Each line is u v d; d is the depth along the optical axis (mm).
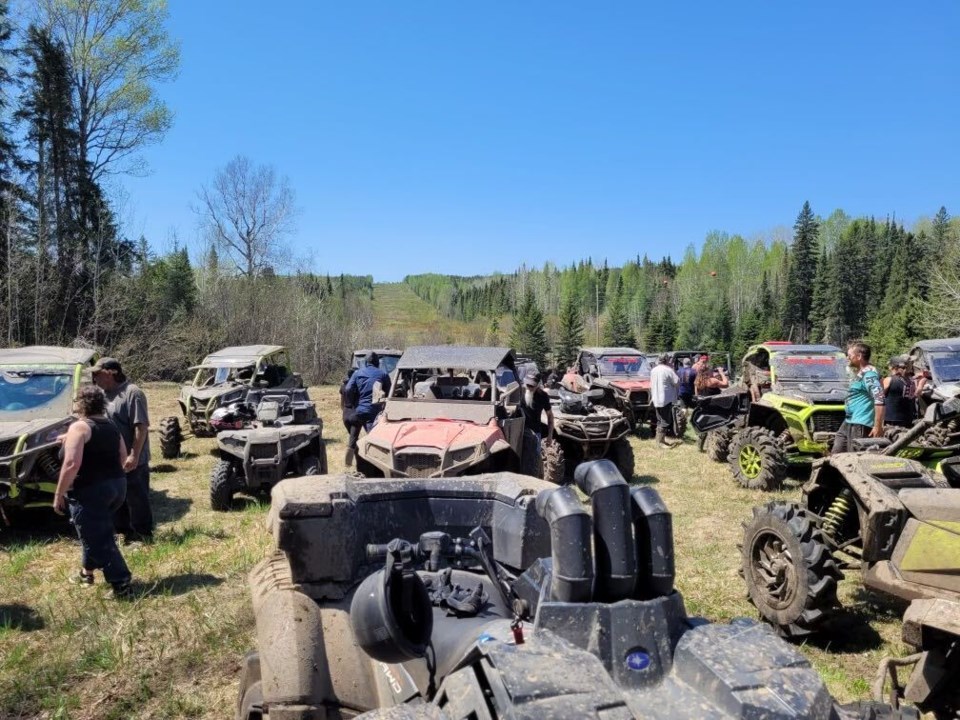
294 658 3213
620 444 11195
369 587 2516
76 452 5723
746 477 10758
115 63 32625
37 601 5980
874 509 5012
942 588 4715
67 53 32156
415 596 2594
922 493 4965
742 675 2094
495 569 3691
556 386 16734
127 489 7473
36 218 30953
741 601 5984
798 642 5312
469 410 8773
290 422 10141
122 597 5961
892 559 5004
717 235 112125
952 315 33031
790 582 5191
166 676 4613
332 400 23875
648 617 2293
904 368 10258
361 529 3941
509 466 8891
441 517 4168
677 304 94438
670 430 15812
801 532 5152
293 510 3539
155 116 33062
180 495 10047
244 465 9062
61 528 8305
